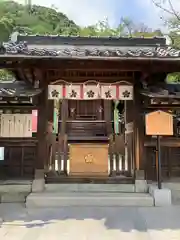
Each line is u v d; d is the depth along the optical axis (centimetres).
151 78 814
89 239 479
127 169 830
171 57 636
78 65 686
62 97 776
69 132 1438
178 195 771
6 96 686
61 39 920
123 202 700
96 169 854
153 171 793
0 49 609
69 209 670
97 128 1460
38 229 530
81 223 567
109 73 780
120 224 561
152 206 696
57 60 643
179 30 1659
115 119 1452
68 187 770
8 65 667
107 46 913
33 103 737
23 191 757
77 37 923
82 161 855
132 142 805
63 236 493
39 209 672
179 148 805
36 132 772
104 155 862
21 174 784
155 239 480
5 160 787
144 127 777
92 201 700
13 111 761
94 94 778
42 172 761
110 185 771
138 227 543
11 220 587
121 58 630
